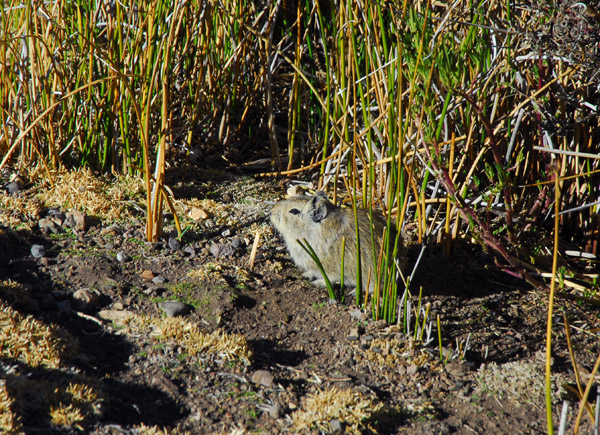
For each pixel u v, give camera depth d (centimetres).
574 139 709
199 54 845
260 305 611
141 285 614
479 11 641
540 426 473
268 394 482
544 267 725
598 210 742
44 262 620
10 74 754
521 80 648
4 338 467
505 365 543
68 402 429
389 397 495
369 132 620
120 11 723
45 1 787
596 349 580
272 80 1000
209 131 918
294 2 1003
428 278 684
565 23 562
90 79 740
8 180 749
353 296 642
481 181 755
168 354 512
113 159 805
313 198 633
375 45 666
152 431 422
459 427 468
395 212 740
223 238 719
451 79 558
